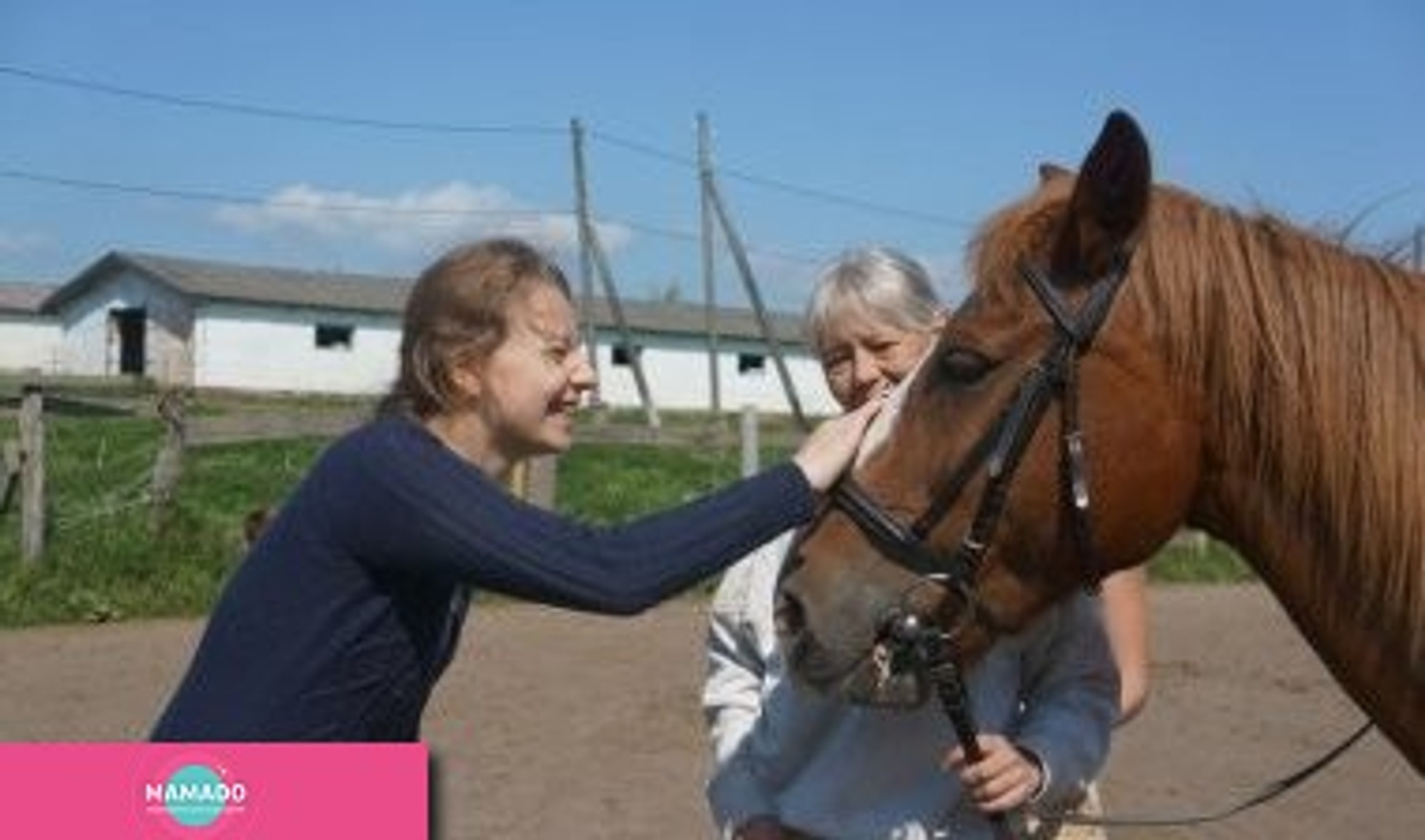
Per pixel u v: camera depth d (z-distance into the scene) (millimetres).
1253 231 2885
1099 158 2768
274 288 49000
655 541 2457
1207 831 6734
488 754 7656
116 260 49438
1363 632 2840
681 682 9352
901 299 3027
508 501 2406
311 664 2391
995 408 2818
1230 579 15781
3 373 42125
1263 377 2820
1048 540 2816
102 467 17734
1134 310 2824
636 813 6711
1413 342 2785
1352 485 2787
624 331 35938
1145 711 9266
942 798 2881
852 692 2818
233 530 12750
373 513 2377
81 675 9078
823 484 2791
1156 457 2820
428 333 2492
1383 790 7508
